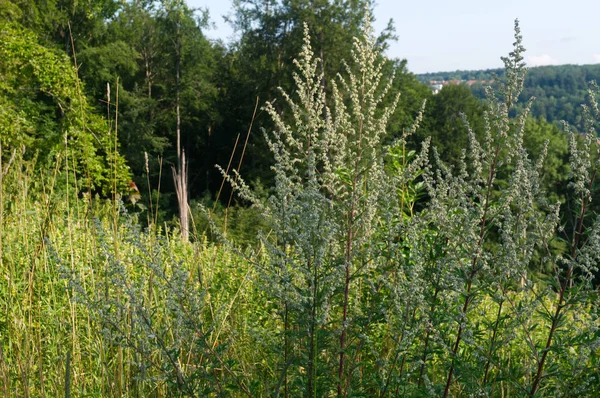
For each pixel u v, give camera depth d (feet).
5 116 53.78
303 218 8.82
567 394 9.37
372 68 10.94
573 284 9.80
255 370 10.94
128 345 9.17
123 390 10.84
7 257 15.28
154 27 121.19
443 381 11.31
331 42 87.15
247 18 104.63
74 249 14.76
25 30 59.52
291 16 92.79
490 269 9.50
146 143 105.81
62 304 13.64
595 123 9.23
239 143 114.93
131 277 13.17
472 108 111.24
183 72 119.34
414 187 12.82
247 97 107.14
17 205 18.93
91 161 40.19
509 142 9.68
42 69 54.44
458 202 9.89
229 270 14.37
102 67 102.63
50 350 11.94
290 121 77.51
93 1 96.48
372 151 10.37
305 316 8.89
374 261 10.20
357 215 10.34
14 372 11.29
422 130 86.28
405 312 9.33
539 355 9.84
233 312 12.07
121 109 108.68
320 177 10.39
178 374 8.98
